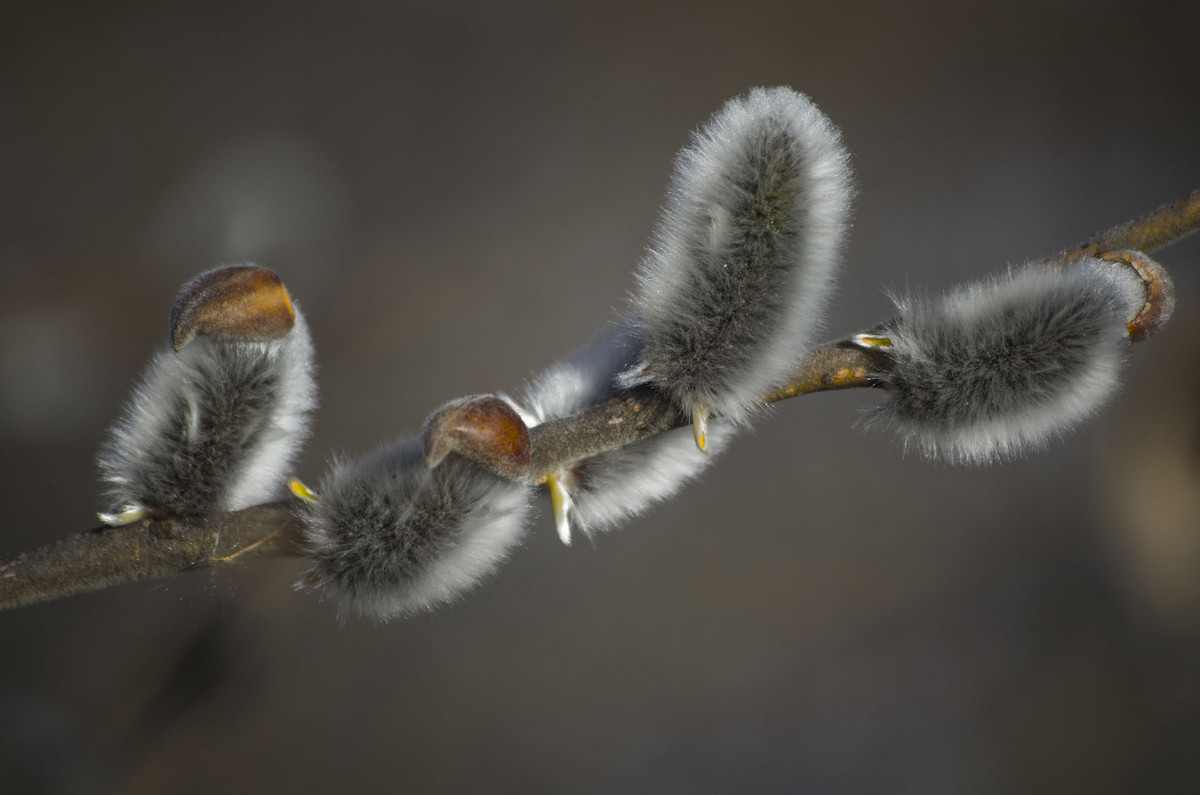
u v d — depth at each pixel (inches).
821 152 11.0
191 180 40.2
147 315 35.8
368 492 11.0
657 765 26.8
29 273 36.0
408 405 34.1
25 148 41.4
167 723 24.5
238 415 11.1
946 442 11.3
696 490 32.5
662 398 11.3
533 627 29.4
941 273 38.9
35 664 24.8
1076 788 26.2
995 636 28.9
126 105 43.3
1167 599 27.9
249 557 11.1
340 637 27.3
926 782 26.5
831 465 33.1
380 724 26.6
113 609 25.8
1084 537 29.4
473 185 42.5
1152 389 28.5
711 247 11.0
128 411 11.1
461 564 11.0
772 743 27.3
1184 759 26.2
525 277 38.4
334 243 39.6
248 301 11.0
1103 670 27.5
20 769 22.7
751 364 11.1
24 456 30.9
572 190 42.1
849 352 11.3
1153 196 41.4
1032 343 11.1
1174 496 27.8
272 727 25.6
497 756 26.7
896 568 30.9
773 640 29.4
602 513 11.4
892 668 28.7
